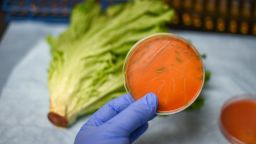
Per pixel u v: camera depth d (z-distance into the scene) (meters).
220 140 0.40
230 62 0.49
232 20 0.51
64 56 0.42
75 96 0.40
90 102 0.40
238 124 0.40
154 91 0.33
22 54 0.51
